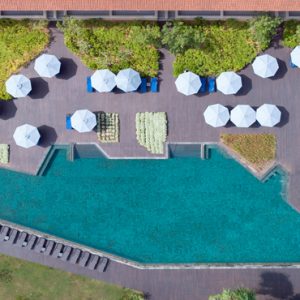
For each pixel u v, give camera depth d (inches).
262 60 1248.2
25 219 1312.7
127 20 1263.5
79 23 1261.1
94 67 1284.4
